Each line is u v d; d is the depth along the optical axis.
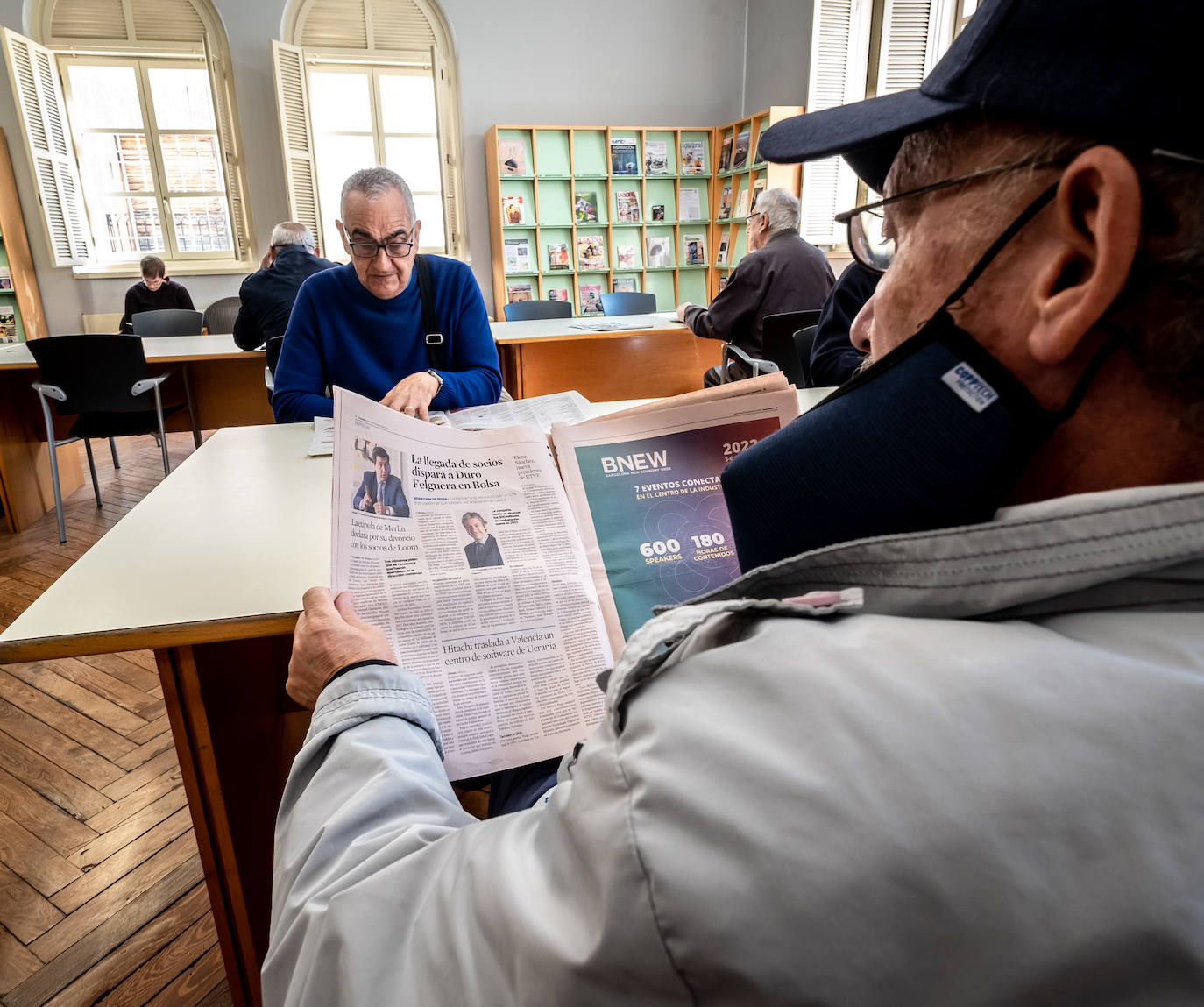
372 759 0.46
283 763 1.17
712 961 0.23
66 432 3.50
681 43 6.43
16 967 1.18
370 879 0.37
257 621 0.69
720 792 0.25
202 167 6.02
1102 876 0.22
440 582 0.67
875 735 0.24
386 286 1.71
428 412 1.43
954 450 0.31
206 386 3.57
